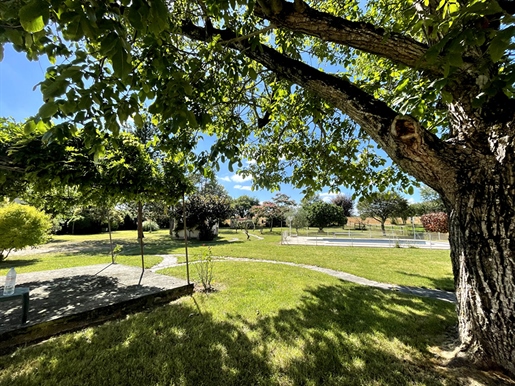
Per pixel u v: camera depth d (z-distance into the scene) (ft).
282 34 9.91
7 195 13.25
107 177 12.68
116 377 6.98
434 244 44.16
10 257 29.99
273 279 17.51
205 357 7.93
